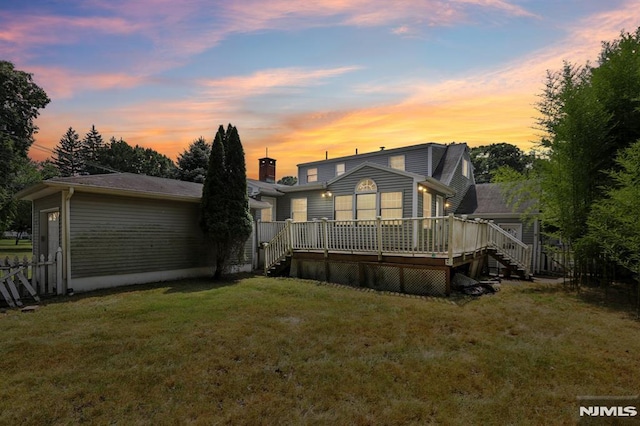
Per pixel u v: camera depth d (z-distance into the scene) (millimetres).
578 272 7504
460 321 4891
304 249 9086
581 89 7312
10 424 2324
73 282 7133
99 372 3137
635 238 5680
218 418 2404
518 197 13062
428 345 3920
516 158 30297
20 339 4062
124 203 8109
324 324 4676
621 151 6938
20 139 18656
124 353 3611
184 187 10562
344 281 8297
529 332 4441
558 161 7641
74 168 48938
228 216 9125
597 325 4777
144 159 44250
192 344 3875
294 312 5348
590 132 7094
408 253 7156
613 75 7262
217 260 9219
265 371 3188
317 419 2404
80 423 2348
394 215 11875
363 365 3328
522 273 9375
